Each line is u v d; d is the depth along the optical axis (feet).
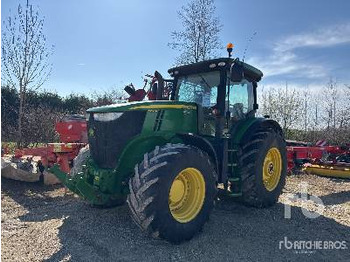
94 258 11.06
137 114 13.50
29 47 39.81
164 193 11.71
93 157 14.34
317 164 26.53
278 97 60.44
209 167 13.51
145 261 10.98
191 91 18.13
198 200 13.25
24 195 19.52
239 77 15.51
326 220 16.25
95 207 16.57
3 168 20.72
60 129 27.02
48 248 11.75
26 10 39.27
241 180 16.80
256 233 14.10
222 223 15.03
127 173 13.69
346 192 22.80
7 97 49.34
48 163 21.11
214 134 16.75
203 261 11.25
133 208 11.64
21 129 42.04
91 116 14.40
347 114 55.88
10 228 13.69
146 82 19.25
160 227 11.68
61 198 19.02
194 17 45.83
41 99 66.08
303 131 59.06
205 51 45.78
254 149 16.79
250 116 18.90
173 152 12.34
